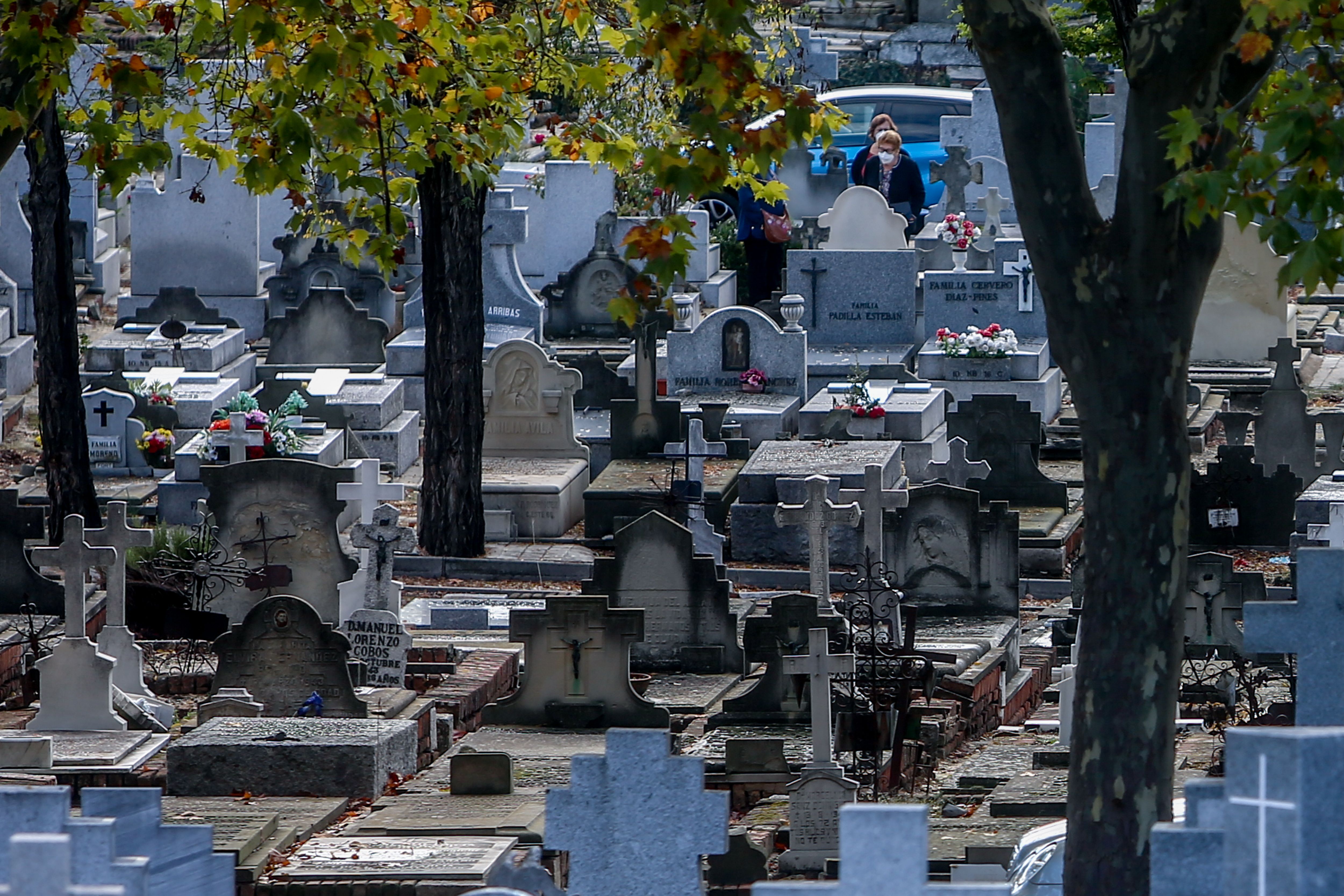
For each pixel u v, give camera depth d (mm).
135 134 108000
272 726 50000
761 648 59188
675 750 52875
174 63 55438
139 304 110688
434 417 79125
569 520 84688
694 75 38906
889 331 104188
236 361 101938
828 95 142000
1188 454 34969
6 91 44875
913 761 52625
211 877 23875
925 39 163375
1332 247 30344
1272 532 78062
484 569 78812
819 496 66062
